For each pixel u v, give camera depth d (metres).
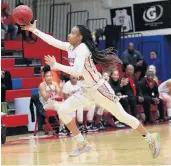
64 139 9.28
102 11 16.98
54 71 10.81
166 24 16.16
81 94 5.70
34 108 11.20
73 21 17.25
